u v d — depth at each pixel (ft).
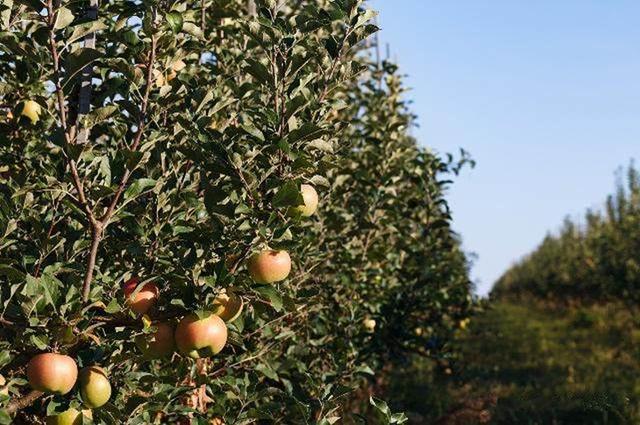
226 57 8.75
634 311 35.01
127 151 6.07
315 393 9.09
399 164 12.26
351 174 10.98
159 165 7.09
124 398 7.06
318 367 10.46
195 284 6.29
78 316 5.94
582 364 23.97
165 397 6.83
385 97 13.55
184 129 6.70
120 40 6.86
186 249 6.52
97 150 7.45
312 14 6.82
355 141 12.26
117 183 6.40
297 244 6.43
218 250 6.52
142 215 7.01
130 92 6.72
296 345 9.32
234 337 7.30
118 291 6.56
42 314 5.98
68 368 5.97
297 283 9.14
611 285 39.75
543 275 56.85
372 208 11.05
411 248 13.24
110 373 6.73
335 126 7.00
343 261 11.09
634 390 18.61
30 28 7.39
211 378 7.98
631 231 39.04
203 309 6.17
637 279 37.50
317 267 10.36
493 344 30.58
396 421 6.91
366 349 12.12
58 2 6.29
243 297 6.62
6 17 6.41
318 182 6.81
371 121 12.18
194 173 7.22
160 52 6.89
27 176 6.93
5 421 5.91
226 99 7.32
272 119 6.59
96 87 7.54
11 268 5.98
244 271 6.61
